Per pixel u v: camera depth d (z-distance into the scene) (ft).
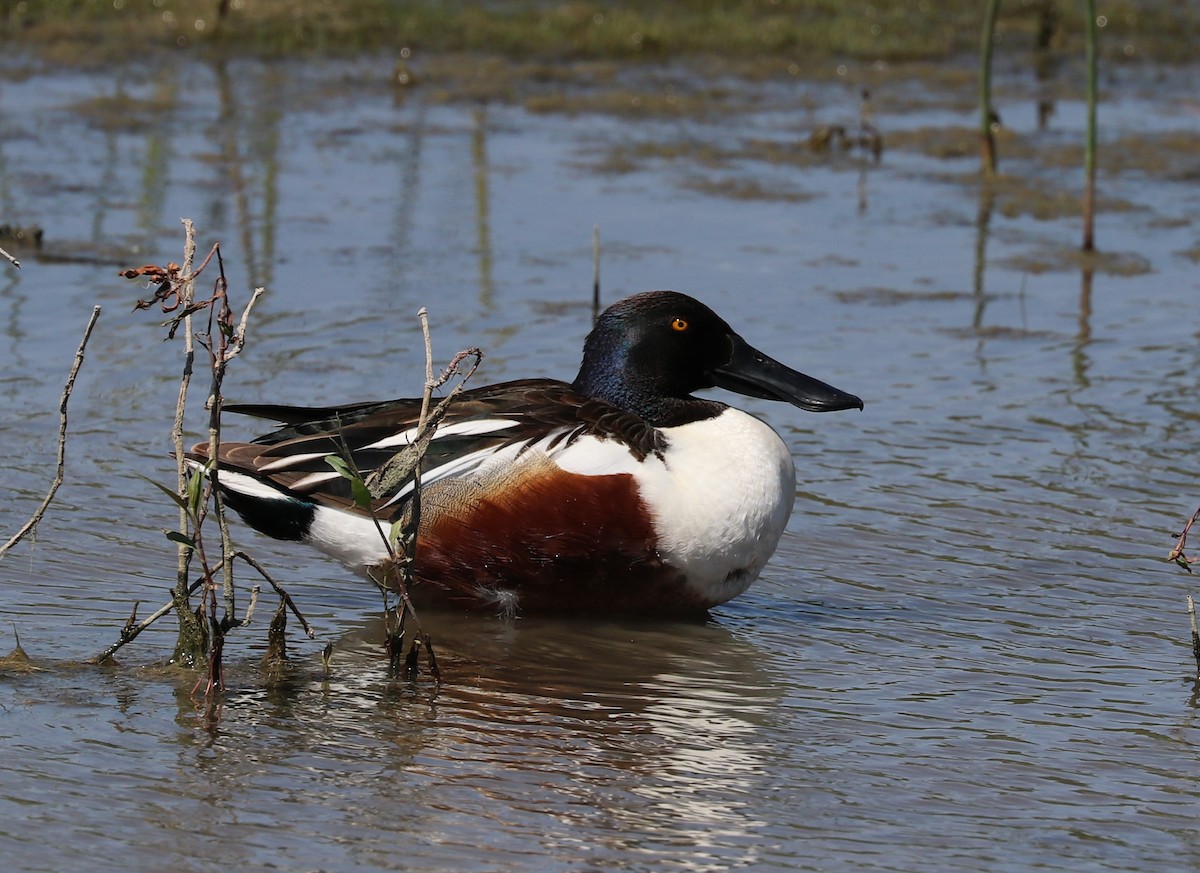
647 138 80.02
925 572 36.55
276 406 34.78
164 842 23.39
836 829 24.72
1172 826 25.12
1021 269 61.31
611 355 35.86
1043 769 27.07
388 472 31.73
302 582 35.42
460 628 33.40
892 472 42.37
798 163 76.59
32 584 33.76
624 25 100.83
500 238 62.90
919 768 26.99
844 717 29.14
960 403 47.50
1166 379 49.73
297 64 92.32
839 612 34.55
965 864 23.75
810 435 45.01
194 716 27.76
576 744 27.53
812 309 55.67
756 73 95.71
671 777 26.37
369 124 80.64
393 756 26.68
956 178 74.74
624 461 32.86
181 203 65.57
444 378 30.30
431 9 103.40
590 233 64.13
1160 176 75.97
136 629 29.73
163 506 38.65
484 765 26.53
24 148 72.33
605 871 23.17
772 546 33.81
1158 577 36.27
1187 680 31.01
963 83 94.99
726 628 33.68
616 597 33.58
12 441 41.93
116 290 54.70
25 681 28.78
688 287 57.57
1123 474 42.34
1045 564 36.96
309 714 28.22
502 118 83.20
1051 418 46.42
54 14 97.60
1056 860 23.95
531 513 32.65
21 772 25.27
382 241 61.72
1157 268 61.77
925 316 55.47
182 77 87.92
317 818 24.31
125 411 44.57
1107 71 99.71
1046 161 78.18
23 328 50.62
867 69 97.50
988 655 32.22
